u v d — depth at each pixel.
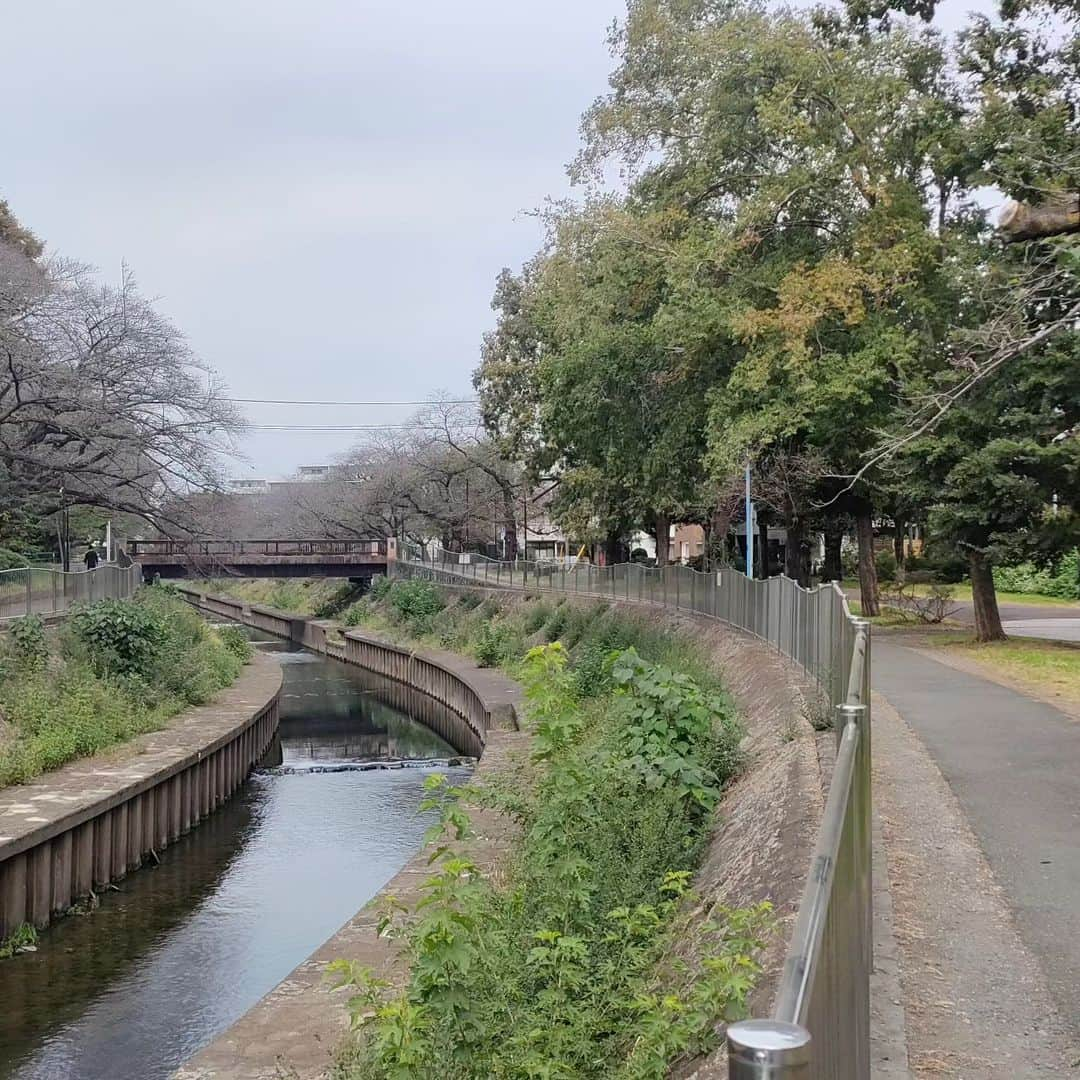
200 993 13.77
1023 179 16.48
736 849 9.87
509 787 14.35
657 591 34.78
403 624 60.81
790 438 31.00
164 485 35.34
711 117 26.92
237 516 52.88
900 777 11.58
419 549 73.31
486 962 7.59
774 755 12.23
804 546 49.69
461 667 43.03
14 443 32.34
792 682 15.91
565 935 8.83
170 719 28.23
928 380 24.41
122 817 19.16
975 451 24.30
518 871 11.70
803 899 2.78
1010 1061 5.39
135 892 18.42
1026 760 12.35
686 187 27.75
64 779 19.89
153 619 31.11
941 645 26.75
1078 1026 5.81
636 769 12.06
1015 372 23.58
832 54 25.83
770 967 6.31
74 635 28.20
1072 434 23.55
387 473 76.44
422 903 7.13
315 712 43.66
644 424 31.42
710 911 8.30
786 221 27.22
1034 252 14.57
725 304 25.89
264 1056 9.30
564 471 53.22
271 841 22.11
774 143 27.02
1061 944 6.97
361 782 28.36
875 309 26.02
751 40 25.66
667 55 27.92
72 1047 12.08
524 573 51.44
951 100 25.67
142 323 33.94
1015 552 24.67
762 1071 1.52
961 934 7.14
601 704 21.83
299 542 71.88
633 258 27.47
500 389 54.28
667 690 13.10
